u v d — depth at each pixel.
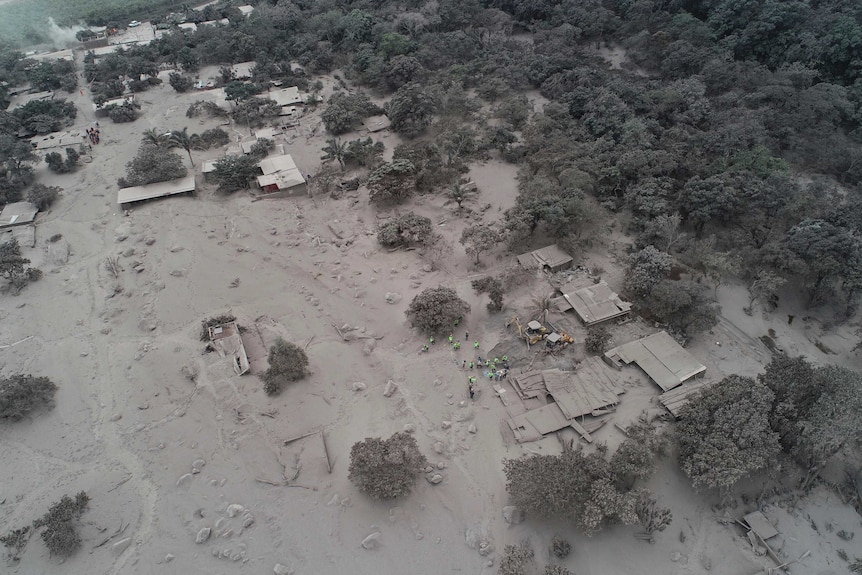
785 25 123.25
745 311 73.81
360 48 145.50
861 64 108.94
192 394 64.31
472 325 72.06
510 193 98.69
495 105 126.81
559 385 62.53
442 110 121.19
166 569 48.88
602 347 66.88
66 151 112.50
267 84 139.38
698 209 82.12
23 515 53.38
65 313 77.06
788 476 54.03
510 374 65.25
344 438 59.31
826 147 96.75
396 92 128.38
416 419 60.81
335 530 51.34
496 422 60.19
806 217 78.62
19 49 164.12
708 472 49.62
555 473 49.19
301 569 48.69
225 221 95.12
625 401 61.47
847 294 74.56
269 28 156.75
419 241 85.00
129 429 61.03
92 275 83.94
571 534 50.28
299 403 62.94
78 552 50.12
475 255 82.62
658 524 49.22
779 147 100.12
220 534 51.19
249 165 103.25
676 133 100.44
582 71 124.56
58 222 96.12
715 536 50.66
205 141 118.31
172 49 156.88
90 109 135.62
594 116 108.19
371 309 75.62
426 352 68.62
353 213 96.38
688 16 134.25
